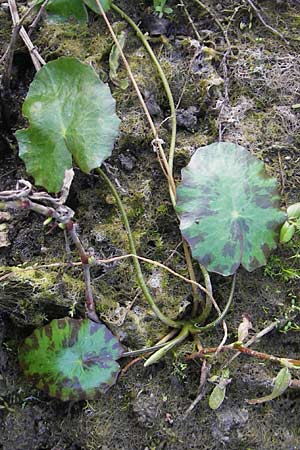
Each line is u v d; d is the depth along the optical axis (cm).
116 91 32
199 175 30
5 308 30
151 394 30
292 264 31
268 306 31
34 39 33
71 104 30
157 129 32
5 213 31
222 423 30
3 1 34
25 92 33
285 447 31
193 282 30
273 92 33
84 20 33
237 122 32
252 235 30
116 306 30
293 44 34
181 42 34
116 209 31
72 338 29
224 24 35
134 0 35
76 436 30
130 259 31
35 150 30
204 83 33
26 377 30
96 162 29
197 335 31
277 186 30
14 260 31
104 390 29
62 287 30
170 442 30
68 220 27
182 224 30
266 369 31
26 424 30
